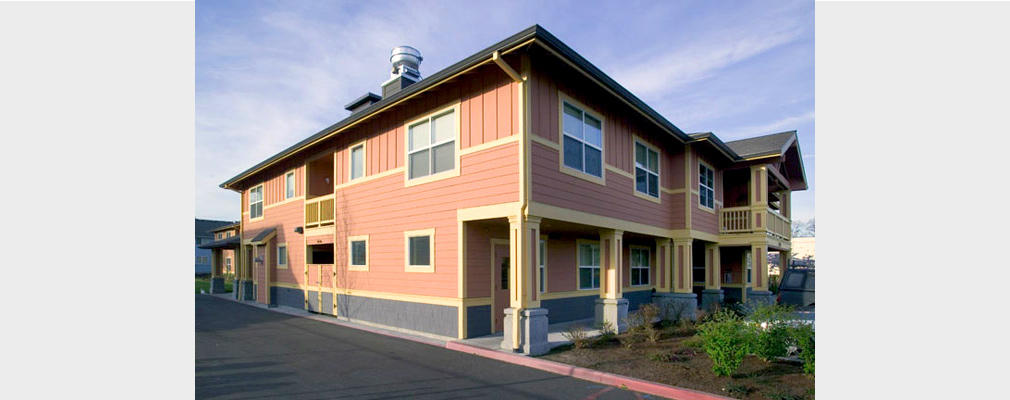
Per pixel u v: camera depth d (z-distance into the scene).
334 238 14.11
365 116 12.12
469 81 10.00
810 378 6.75
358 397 6.34
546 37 8.07
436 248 10.52
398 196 11.68
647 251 17.69
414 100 11.27
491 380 7.16
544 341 8.86
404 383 6.99
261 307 17.17
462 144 10.02
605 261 11.45
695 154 14.66
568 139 10.00
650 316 10.71
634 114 11.95
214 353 9.00
